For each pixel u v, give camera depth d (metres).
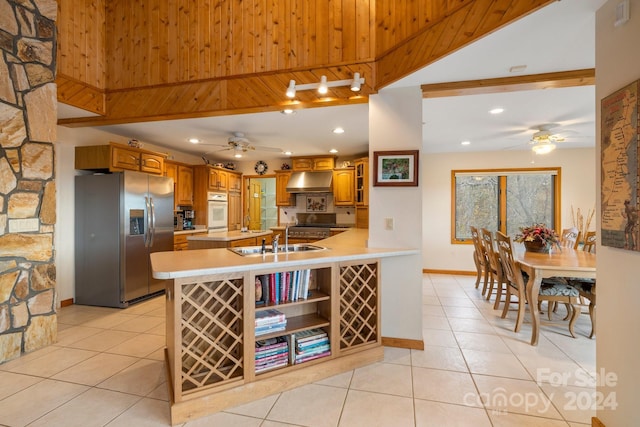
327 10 3.04
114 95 3.63
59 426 1.83
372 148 2.92
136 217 4.23
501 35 1.96
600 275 1.69
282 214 7.20
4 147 2.64
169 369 2.24
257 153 6.38
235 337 2.09
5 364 2.55
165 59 3.48
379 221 2.92
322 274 2.60
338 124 4.05
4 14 2.64
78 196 4.14
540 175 5.82
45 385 2.25
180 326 1.90
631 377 1.47
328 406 2.02
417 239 2.83
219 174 6.34
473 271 6.03
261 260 2.25
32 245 2.81
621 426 1.54
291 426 1.83
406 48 2.57
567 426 1.81
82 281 4.14
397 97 2.86
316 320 2.49
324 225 6.93
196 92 3.39
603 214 1.64
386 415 1.92
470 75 2.58
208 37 3.37
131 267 4.12
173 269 1.91
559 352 2.77
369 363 2.56
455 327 3.37
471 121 4.00
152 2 3.53
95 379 2.33
